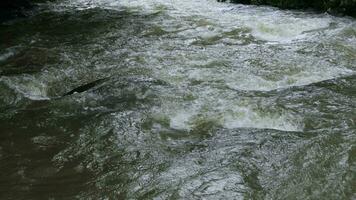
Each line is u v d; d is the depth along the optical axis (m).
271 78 8.67
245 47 10.66
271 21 12.70
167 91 8.11
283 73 8.89
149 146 6.53
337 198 5.20
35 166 6.23
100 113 7.55
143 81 8.65
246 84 8.46
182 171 5.84
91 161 6.27
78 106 7.89
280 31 11.98
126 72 9.34
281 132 6.64
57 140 6.88
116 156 6.34
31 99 8.36
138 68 9.49
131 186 5.62
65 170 6.11
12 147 6.75
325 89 8.01
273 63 9.38
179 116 7.30
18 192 5.68
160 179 5.70
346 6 13.14
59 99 8.19
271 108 7.30
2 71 9.63
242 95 7.81
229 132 6.80
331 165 5.77
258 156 6.05
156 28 12.66
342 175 5.57
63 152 6.54
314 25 12.16
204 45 10.95
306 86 8.17
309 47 10.38
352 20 12.63
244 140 6.51
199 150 6.34
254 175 5.65
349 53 9.95
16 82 8.88
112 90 8.37
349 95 7.77
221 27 12.48
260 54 10.00
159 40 11.48
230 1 16.16
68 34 12.47
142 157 6.26
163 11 14.87
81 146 6.66
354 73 8.84
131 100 7.93
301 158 5.94
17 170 6.16
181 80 8.77
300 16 13.28
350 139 6.30
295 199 5.21
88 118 7.43
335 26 11.99
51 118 7.54
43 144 6.79
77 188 5.70
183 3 16.30
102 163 6.20
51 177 5.97
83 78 9.25
